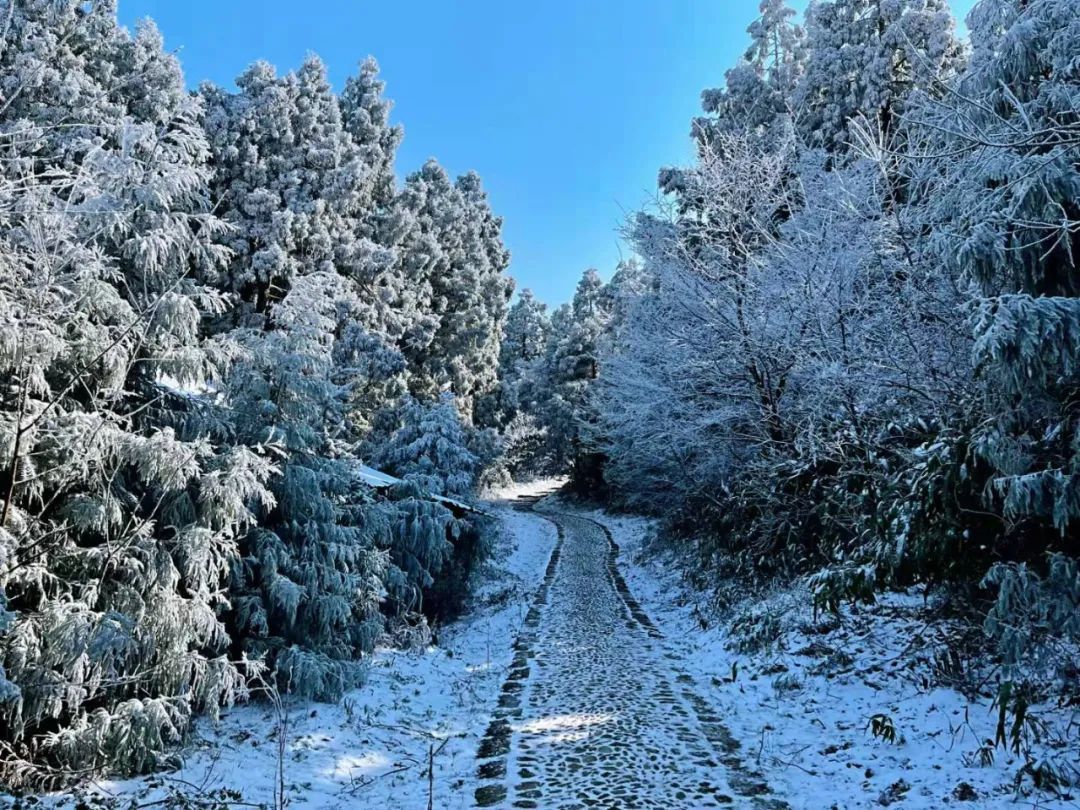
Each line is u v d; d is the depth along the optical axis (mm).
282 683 7531
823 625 8875
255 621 7172
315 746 6363
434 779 5613
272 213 24391
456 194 45594
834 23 18453
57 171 5711
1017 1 5199
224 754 6129
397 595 11492
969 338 6707
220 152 25406
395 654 10188
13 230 5637
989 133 4875
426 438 18594
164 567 5918
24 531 5316
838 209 11391
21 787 5016
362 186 32031
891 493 7035
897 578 6488
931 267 8031
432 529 12414
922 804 4477
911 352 8148
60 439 5559
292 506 7895
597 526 31281
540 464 56250
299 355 8070
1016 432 4938
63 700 5219
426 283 37656
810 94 18406
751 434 12953
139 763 5434
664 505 20656
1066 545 5168
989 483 4824
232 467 6332
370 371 25938
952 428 6367
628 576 18906
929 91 6652
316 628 7957
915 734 5621
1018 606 4863
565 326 52406
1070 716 5137
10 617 4582
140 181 6438
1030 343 4051
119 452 5828
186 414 7250
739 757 5773
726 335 12789
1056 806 4117
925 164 6340
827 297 10328
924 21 15156
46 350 5375
